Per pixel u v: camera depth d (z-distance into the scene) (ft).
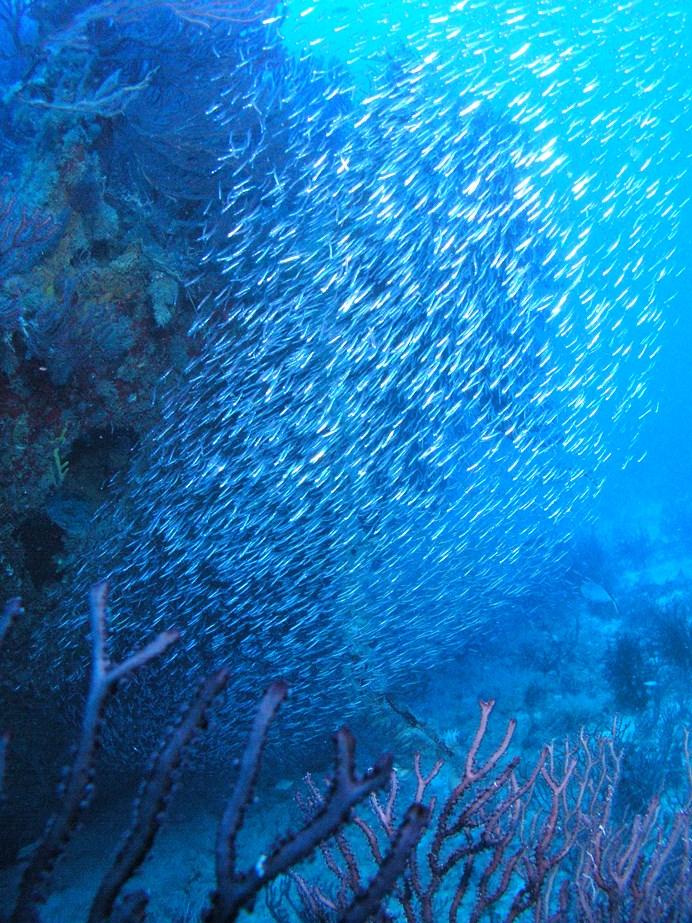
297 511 23.95
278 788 22.91
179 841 21.06
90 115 20.63
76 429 20.01
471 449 30.86
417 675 29.48
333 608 24.86
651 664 29.60
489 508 28.86
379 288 26.63
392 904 16.44
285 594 24.23
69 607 20.70
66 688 21.06
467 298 27.81
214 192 23.54
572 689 29.40
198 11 20.34
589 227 28.45
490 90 28.12
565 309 30.27
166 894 18.90
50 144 20.67
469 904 16.71
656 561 48.47
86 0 20.76
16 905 5.11
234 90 23.20
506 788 20.92
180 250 23.07
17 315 17.16
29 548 20.61
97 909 5.07
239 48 23.94
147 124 21.85
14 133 23.73
